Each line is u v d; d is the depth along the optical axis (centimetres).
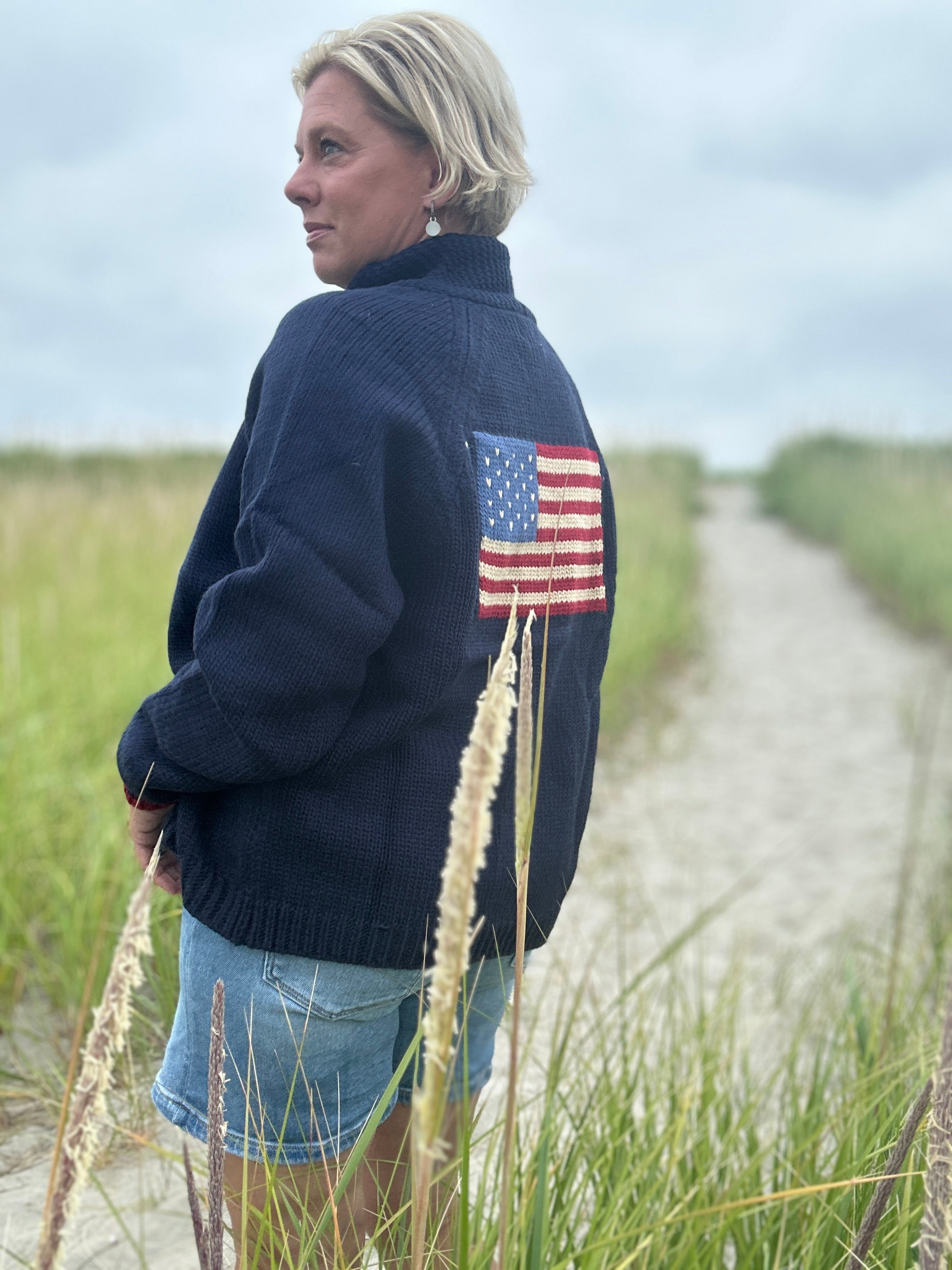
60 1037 243
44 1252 63
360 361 116
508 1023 197
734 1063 236
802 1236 156
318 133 132
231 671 110
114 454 1672
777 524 1989
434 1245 130
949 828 464
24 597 686
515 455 126
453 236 131
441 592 117
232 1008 124
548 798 134
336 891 119
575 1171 157
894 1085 174
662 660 877
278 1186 124
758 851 453
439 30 129
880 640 1019
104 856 291
